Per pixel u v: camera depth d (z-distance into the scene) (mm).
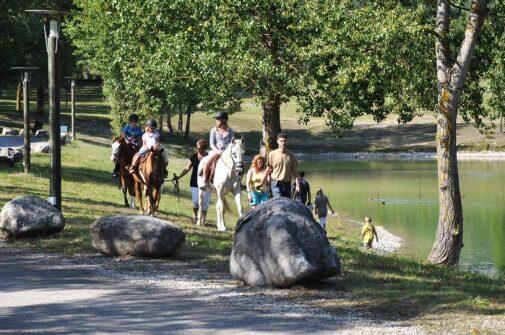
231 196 40562
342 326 9914
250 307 10961
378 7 26219
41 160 40125
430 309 10773
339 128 31250
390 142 100875
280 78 29250
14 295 11664
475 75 26297
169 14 32594
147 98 37375
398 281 12992
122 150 25250
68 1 63500
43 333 9492
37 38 57188
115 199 30328
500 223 40969
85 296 11633
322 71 28500
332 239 26812
